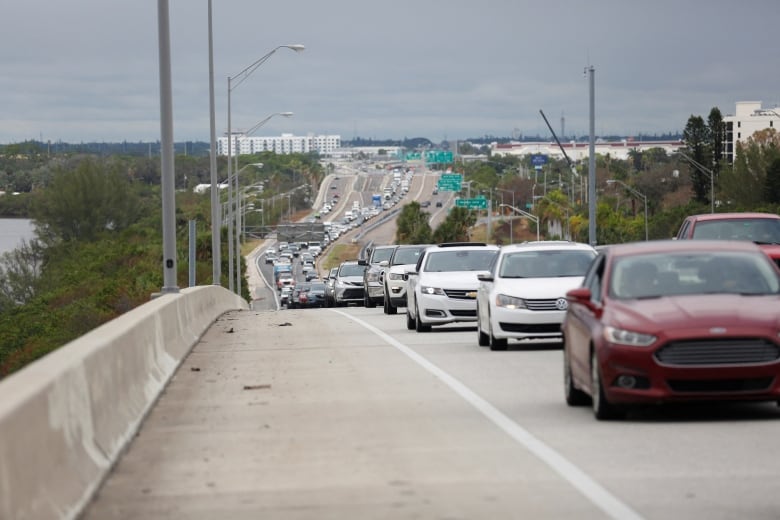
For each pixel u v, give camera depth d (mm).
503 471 21984
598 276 31125
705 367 26625
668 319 27203
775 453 23156
